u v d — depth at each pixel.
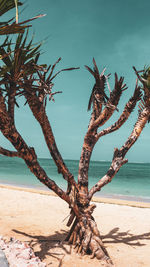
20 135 4.33
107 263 4.61
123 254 5.30
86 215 5.26
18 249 4.14
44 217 8.41
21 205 10.27
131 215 9.48
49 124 5.00
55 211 9.57
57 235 6.30
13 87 4.26
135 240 6.40
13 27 3.28
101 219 8.77
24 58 4.09
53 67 4.84
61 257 4.74
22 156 4.44
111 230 7.37
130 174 52.66
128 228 7.62
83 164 5.59
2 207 9.64
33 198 12.13
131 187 24.86
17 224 7.16
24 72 4.25
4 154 4.50
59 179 29.98
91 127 5.61
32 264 3.59
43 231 6.61
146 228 7.65
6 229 6.51
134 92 5.77
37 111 4.79
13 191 14.16
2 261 3.44
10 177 29.44
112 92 5.45
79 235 5.13
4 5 3.40
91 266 4.45
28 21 3.24
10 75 4.19
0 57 3.63
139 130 5.99
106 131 5.84
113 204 11.92
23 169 47.56
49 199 12.16
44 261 4.49
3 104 3.99
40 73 4.99
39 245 5.37
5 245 4.23
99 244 4.91
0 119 3.99
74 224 5.46
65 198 5.06
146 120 6.00
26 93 4.62
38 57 4.73
